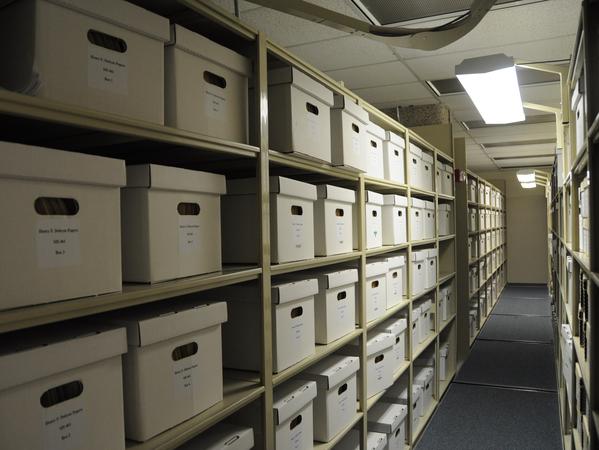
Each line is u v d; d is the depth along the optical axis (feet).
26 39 2.56
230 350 4.63
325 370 5.59
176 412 3.33
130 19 2.98
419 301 10.26
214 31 4.09
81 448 2.63
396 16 7.29
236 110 4.05
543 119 15.31
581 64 5.03
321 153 5.16
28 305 2.38
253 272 4.09
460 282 13.83
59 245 2.53
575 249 6.54
